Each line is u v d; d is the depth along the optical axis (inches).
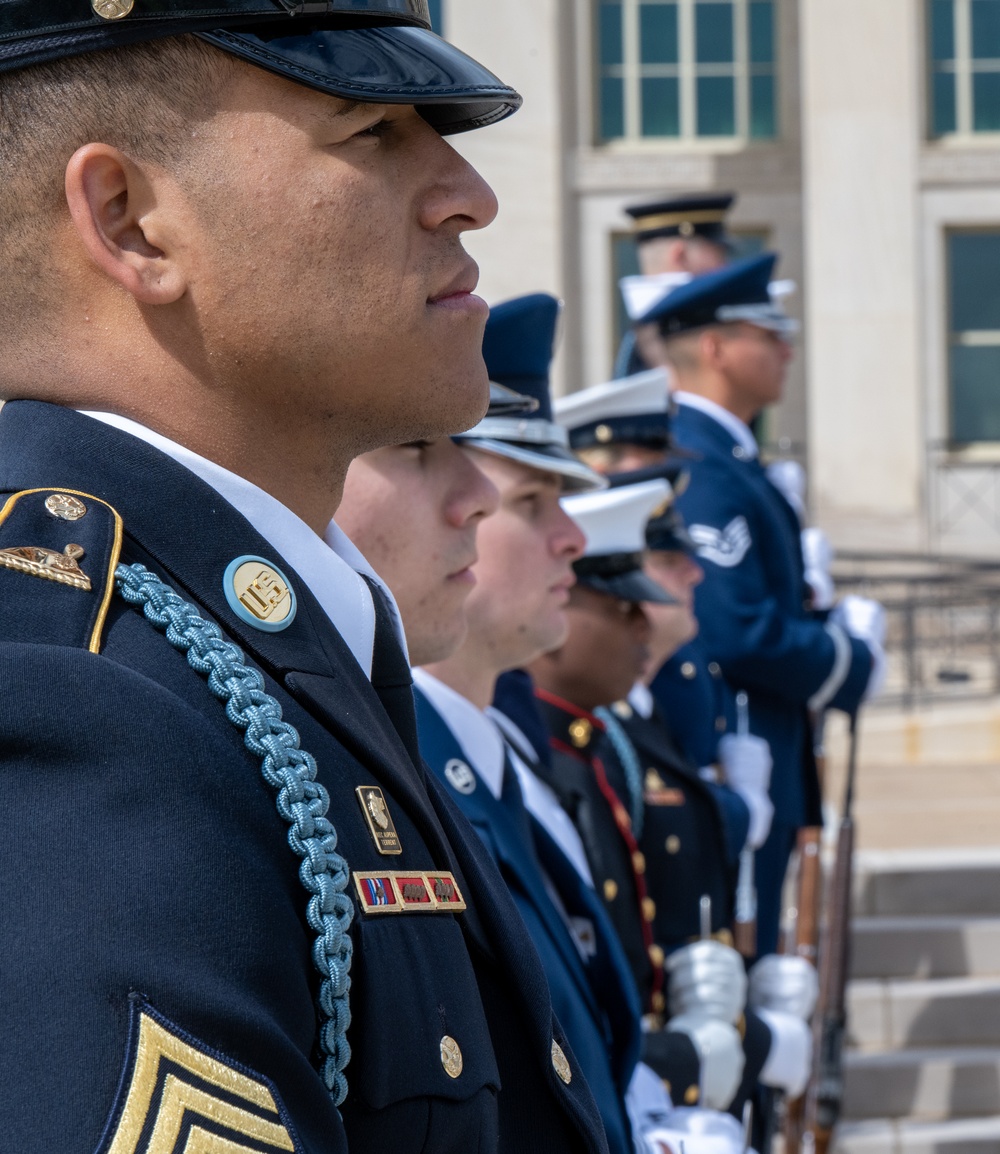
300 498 45.4
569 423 156.7
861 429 574.6
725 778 173.9
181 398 42.8
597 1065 85.4
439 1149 38.9
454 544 78.9
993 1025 229.5
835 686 190.7
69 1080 30.7
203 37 40.2
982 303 591.5
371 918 38.5
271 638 40.6
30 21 40.1
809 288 578.6
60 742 33.6
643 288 237.8
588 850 115.9
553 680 121.8
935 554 580.4
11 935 31.8
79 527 39.1
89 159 40.8
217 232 41.2
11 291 42.8
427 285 43.3
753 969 162.6
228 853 34.5
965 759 352.2
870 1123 217.8
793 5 610.5
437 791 48.6
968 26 592.7
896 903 245.4
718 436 199.3
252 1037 32.8
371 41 41.8
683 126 613.3
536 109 580.1
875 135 576.4
